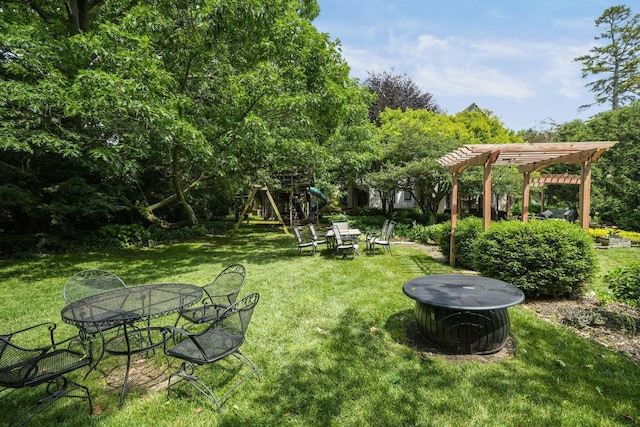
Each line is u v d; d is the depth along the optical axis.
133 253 9.26
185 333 2.44
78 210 9.62
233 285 3.92
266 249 9.78
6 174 8.42
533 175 11.75
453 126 14.22
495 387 2.57
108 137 7.95
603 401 2.39
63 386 2.46
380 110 19.69
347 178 14.36
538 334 3.51
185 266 7.45
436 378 2.71
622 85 22.02
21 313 4.50
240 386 2.66
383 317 4.03
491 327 3.03
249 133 6.74
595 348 3.20
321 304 4.54
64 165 9.66
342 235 8.46
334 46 8.56
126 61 5.58
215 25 6.37
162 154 7.94
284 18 7.38
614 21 23.97
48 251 9.09
